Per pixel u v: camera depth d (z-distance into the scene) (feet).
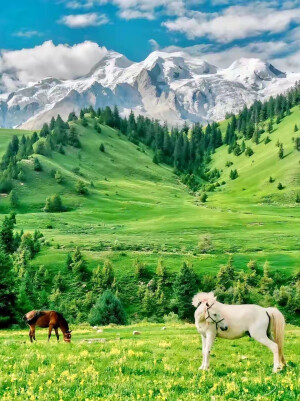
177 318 319.68
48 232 550.36
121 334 93.61
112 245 478.18
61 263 412.77
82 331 104.88
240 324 52.42
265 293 368.48
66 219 643.45
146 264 408.67
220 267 410.72
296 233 560.61
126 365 50.01
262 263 423.64
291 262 422.82
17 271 375.86
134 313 347.56
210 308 52.49
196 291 346.54
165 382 42.01
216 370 50.42
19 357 53.93
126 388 39.19
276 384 39.50
